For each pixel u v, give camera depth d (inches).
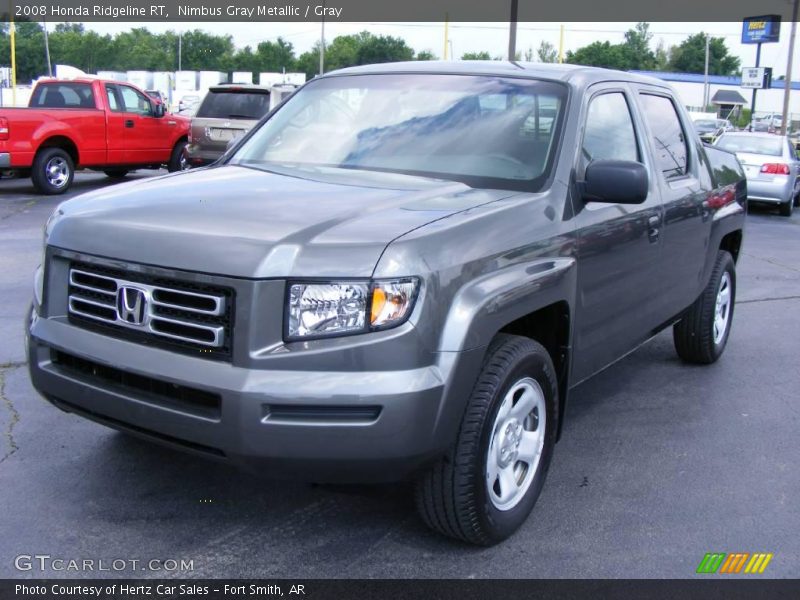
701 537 144.9
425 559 134.0
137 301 124.4
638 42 3122.5
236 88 622.5
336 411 115.0
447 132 163.8
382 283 115.4
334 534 140.6
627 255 172.1
